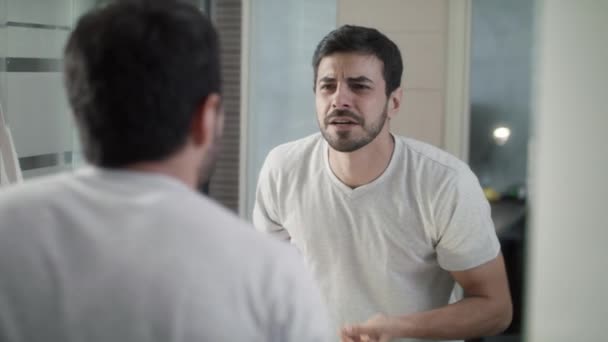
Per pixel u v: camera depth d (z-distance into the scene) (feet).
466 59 11.40
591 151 5.03
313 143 6.41
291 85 12.03
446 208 5.91
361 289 6.31
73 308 2.70
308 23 11.85
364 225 6.14
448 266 6.15
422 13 11.38
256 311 2.79
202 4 11.80
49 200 2.85
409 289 6.20
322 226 6.29
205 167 3.08
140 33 2.82
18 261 2.76
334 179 6.14
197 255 2.75
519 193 12.03
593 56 4.94
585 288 5.06
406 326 5.83
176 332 2.67
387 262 6.16
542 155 5.21
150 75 2.81
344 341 5.73
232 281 2.76
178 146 2.90
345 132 5.73
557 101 5.11
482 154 11.96
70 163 10.03
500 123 11.88
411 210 6.01
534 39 11.62
